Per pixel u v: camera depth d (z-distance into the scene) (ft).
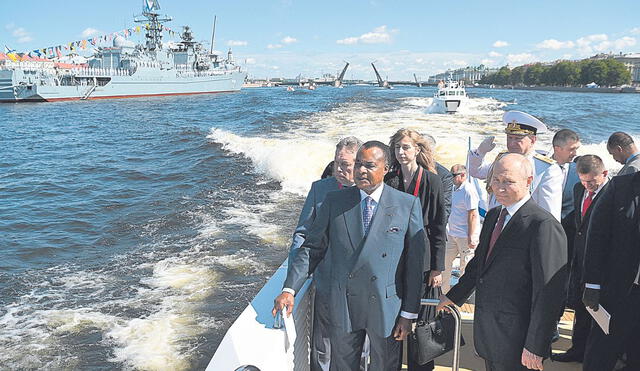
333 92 346.13
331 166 10.77
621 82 384.06
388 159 7.52
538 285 6.98
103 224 35.14
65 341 19.39
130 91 221.87
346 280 7.59
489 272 7.64
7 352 18.67
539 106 159.84
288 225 31.94
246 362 6.59
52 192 46.42
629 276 8.29
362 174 7.35
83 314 21.49
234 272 25.03
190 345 18.80
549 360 10.96
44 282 25.21
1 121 126.00
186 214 35.63
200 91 264.52
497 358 7.67
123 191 45.21
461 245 14.01
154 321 20.63
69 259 28.50
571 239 11.80
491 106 156.35
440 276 9.38
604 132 84.38
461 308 12.89
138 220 35.24
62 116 137.90
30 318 21.24
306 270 7.72
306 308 8.45
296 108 144.87
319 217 7.97
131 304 22.20
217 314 20.99
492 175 7.51
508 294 7.44
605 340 8.63
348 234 7.61
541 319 6.95
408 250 7.64
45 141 86.63
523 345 7.45
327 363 8.25
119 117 131.23
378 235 7.54
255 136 75.00
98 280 25.14
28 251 30.04
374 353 7.86
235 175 47.73
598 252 8.41
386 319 7.55
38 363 17.98
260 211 35.42
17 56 158.20
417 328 8.50
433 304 8.61
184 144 71.77
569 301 10.69
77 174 54.95
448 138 67.15
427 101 183.73
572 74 414.00
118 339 19.38
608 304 8.50
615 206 8.30
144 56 234.58
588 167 10.15
